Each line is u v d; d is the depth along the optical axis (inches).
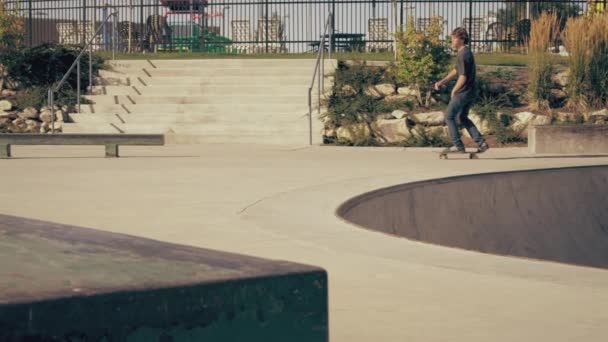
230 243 253.8
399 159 550.6
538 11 932.0
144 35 1069.8
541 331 154.8
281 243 254.7
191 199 357.7
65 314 53.7
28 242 73.3
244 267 63.6
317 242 257.0
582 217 466.6
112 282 58.1
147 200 355.3
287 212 319.6
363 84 769.6
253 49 1016.2
